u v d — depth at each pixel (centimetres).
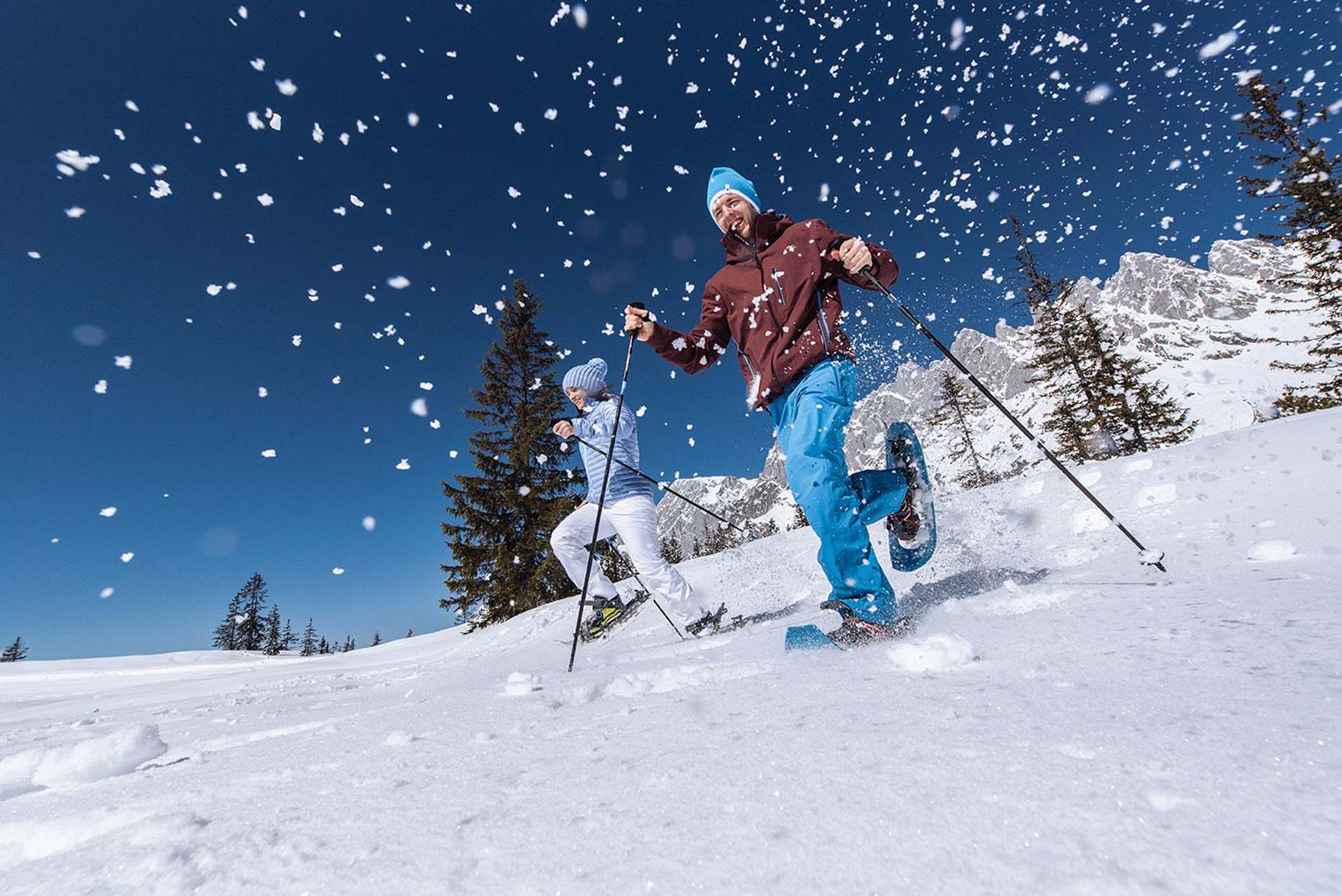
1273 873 40
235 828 80
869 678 121
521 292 1847
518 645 572
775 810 63
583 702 157
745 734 93
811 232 234
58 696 697
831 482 198
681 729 104
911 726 84
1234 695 76
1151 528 275
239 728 210
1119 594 172
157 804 98
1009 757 67
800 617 306
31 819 100
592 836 64
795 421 217
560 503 1606
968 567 286
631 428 380
